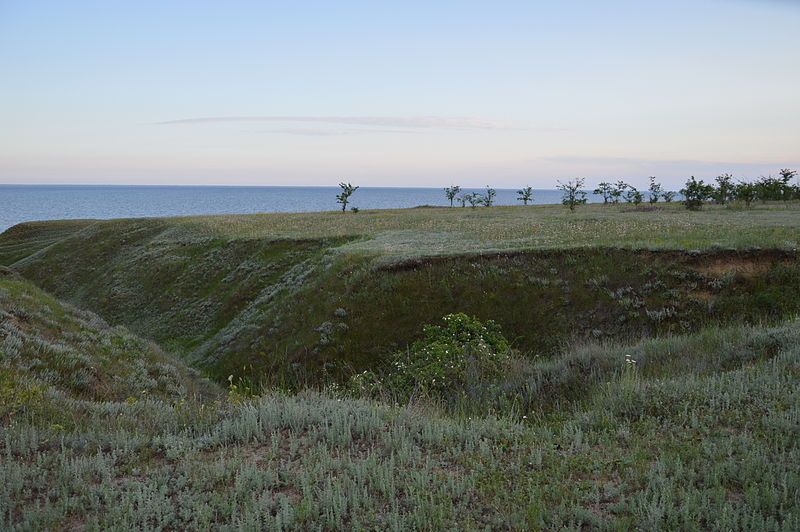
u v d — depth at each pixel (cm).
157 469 535
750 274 1712
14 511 453
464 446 595
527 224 3372
